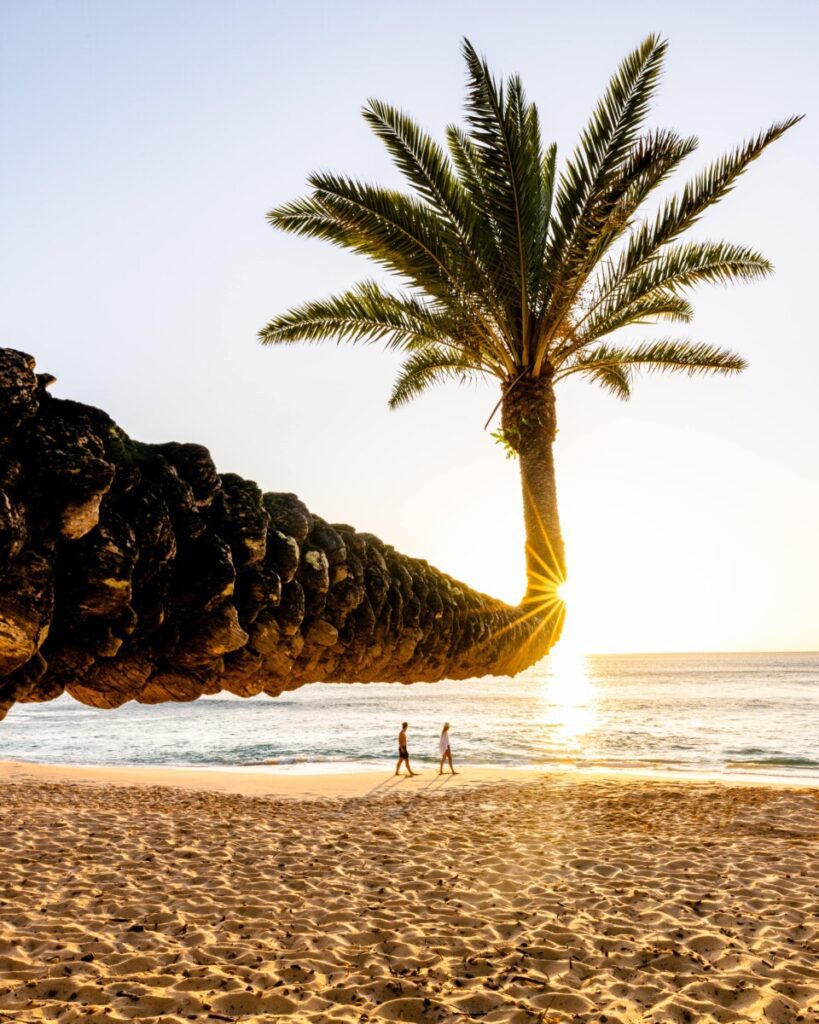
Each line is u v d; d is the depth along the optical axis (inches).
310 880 364.5
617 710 2119.8
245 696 95.9
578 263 236.7
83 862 399.9
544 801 675.4
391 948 261.6
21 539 58.9
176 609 77.9
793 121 244.8
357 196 245.9
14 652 58.7
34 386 63.6
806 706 2181.3
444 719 1871.3
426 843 466.3
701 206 261.9
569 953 256.7
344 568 106.4
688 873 379.9
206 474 84.0
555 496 238.7
